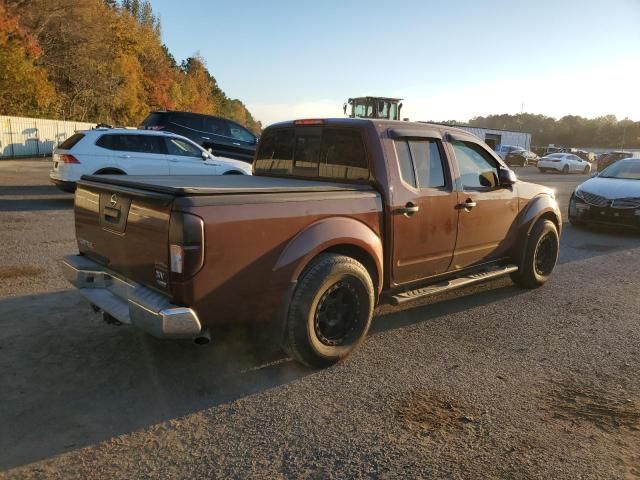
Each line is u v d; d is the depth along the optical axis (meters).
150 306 3.15
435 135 4.67
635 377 3.91
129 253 3.55
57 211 10.29
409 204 4.32
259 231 3.36
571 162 35.22
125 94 51.19
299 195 3.61
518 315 5.27
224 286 3.24
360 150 4.29
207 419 3.16
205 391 3.51
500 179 5.31
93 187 3.98
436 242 4.64
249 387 3.58
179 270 3.09
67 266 4.09
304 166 4.82
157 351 4.07
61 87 42.53
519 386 3.71
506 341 4.56
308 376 3.77
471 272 5.29
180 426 3.08
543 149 58.38
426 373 3.87
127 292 3.58
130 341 4.22
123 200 3.57
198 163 11.84
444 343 4.47
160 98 68.38
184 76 97.38
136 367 3.80
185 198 3.09
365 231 3.97
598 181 11.01
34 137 30.77
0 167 21.33
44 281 5.64
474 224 5.04
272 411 3.27
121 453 2.80
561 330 4.88
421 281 4.70
